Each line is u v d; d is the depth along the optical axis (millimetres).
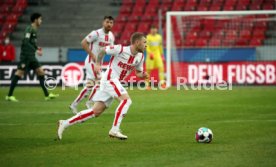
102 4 88938
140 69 29906
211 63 72375
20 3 89562
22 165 22750
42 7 89062
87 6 88875
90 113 28578
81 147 26828
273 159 23469
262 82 70938
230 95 57312
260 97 54500
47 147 26906
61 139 29312
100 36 40750
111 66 29016
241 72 71562
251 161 23078
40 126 34781
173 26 75812
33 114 41562
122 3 88500
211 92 61656
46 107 46688
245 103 48781
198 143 27781
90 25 86188
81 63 72688
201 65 72500
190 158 23797
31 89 67625
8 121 37375
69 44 84062
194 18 74750
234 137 29641
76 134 31156
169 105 47656
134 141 28578
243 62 71812
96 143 28031
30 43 51906
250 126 33969
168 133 31359
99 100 28688
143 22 84938
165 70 75562
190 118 38500
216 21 76312
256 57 72812
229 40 73875
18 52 80438
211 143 27750
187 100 52188
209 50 73375
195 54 73375
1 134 31344
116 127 28281
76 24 86500
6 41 77750
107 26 40688
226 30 74938
